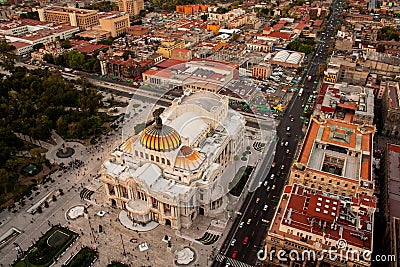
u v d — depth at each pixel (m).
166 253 195.25
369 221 170.75
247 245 199.50
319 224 168.00
